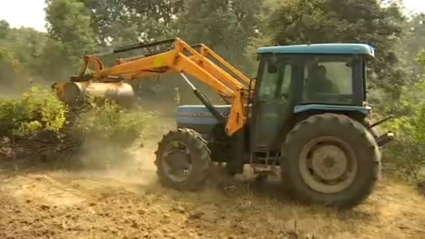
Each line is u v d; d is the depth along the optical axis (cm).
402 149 962
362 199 664
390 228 613
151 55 919
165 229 579
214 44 2709
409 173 921
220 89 775
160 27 3378
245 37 2703
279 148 725
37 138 923
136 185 778
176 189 750
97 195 711
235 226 596
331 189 672
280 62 719
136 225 588
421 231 607
